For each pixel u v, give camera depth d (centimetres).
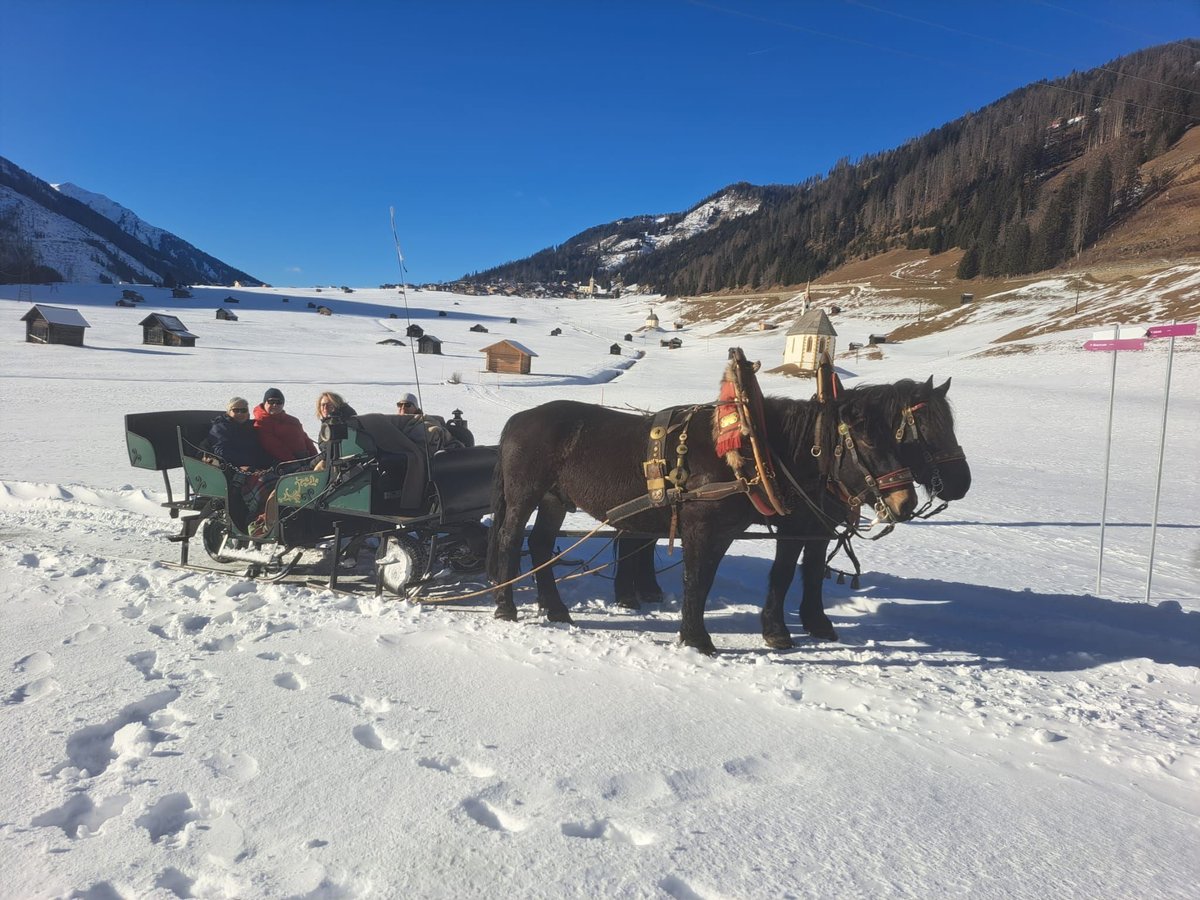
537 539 632
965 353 6906
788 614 637
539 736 377
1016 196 14512
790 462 516
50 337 5775
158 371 4559
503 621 561
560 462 569
